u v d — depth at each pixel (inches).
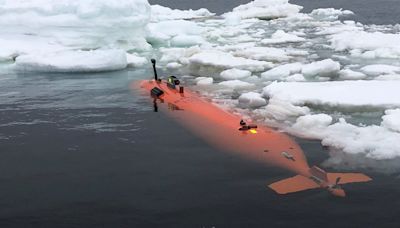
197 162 393.7
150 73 775.1
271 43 1028.5
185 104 563.8
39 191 348.2
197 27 1173.1
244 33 1227.2
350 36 984.9
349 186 340.8
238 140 438.9
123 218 306.3
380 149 402.6
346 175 357.7
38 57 800.9
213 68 794.2
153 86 659.4
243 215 305.4
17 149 433.7
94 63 781.3
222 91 639.1
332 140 431.8
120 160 402.9
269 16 1537.9
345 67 762.2
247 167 380.5
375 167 373.4
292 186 343.0
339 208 310.2
